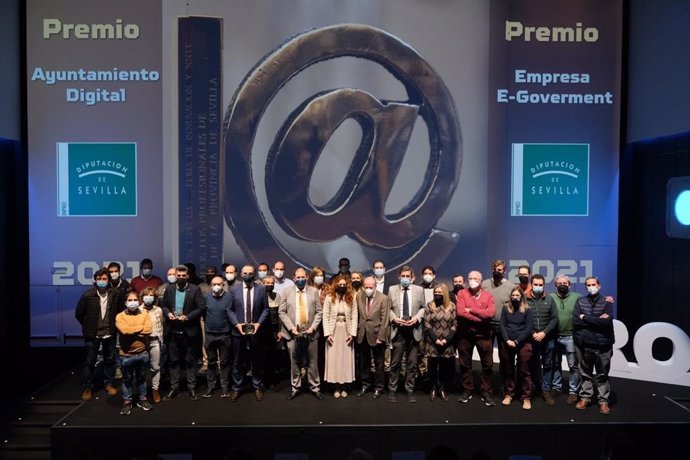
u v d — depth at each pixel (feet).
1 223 27.40
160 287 23.63
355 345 22.91
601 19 28.73
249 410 20.67
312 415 20.15
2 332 27.61
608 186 28.99
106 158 27.89
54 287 27.91
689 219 26.03
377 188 28.35
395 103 28.27
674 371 24.36
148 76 27.78
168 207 27.96
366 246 28.45
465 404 21.33
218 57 27.76
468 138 28.53
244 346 21.98
